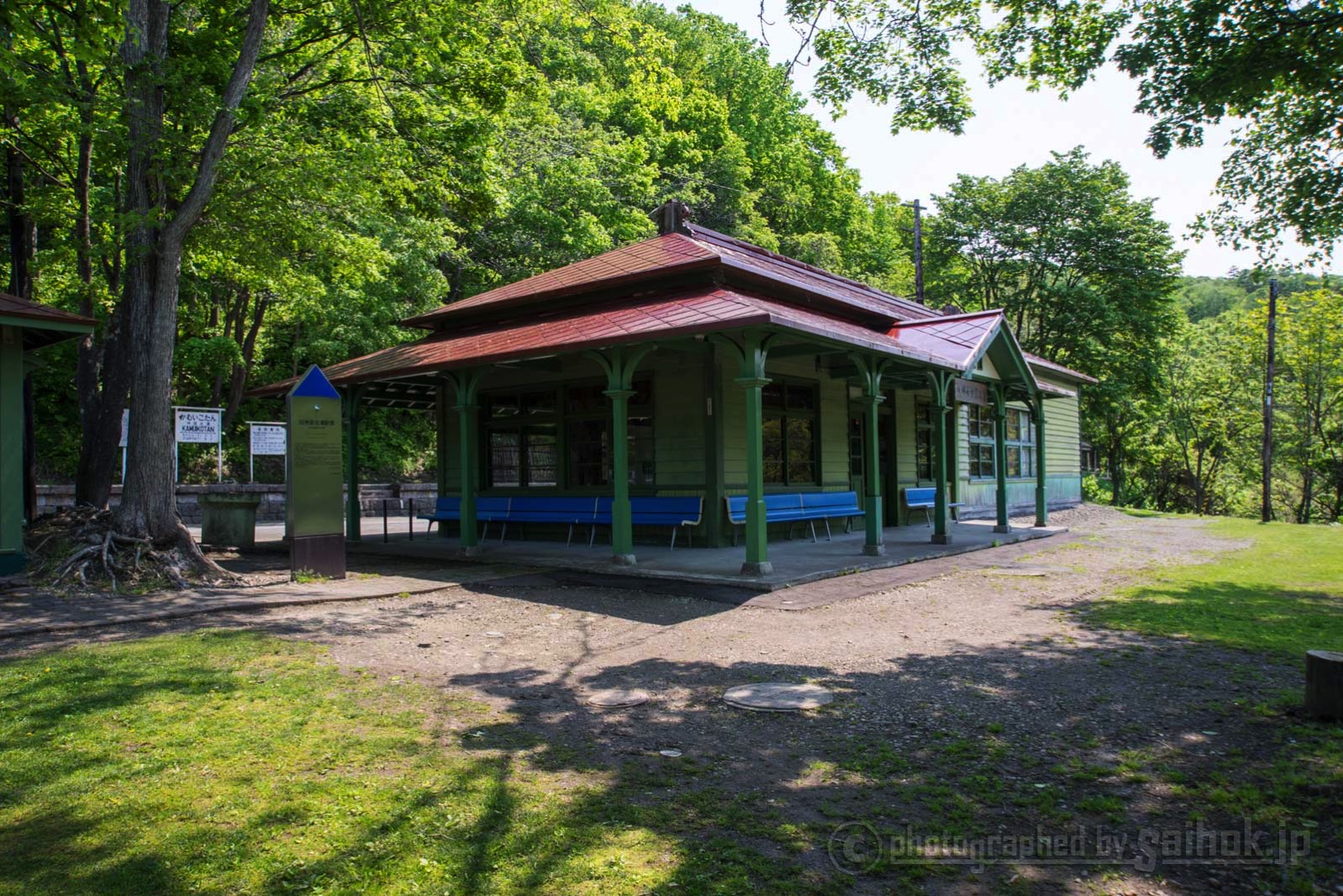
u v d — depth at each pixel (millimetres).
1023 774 4270
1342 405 35875
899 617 8414
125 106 10125
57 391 23031
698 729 5027
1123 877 3236
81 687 5680
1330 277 35438
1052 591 10062
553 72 26953
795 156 44219
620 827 3664
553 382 15508
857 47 10047
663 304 12148
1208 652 6812
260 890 3102
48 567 9891
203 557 10469
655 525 13852
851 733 4922
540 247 27094
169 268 10562
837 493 15477
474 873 3238
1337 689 4941
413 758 4480
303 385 10930
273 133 13156
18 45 11422
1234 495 46500
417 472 28719
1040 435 18359
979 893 3115
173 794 3953
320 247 14312
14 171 13938
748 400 10320
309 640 7285
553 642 7406
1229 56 8664
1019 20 10148
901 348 12289
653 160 36750
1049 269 34438
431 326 17594
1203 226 11633
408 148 14141
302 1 12930
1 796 3910
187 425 20094
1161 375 34094
